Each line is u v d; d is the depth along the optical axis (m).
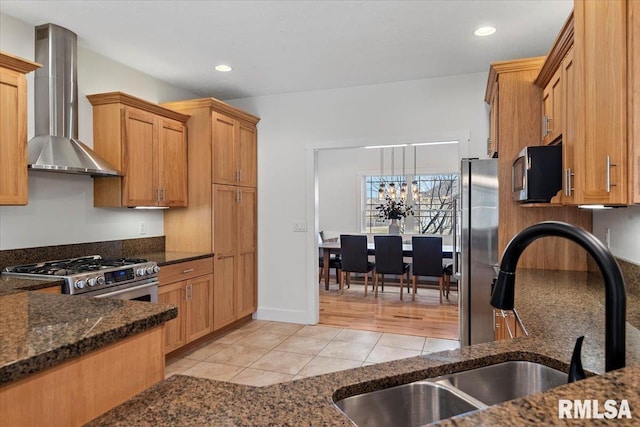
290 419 0.75
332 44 3.19
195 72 3.83
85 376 1.29
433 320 4.63
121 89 3.59
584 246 0.80
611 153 1.45
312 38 3.08
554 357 1.12
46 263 2.83
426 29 2.93
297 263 4.52
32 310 1.61
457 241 3.41
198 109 3.91
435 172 7.31
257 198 4.67
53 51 2.84
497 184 3.01
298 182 4.50
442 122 3.96
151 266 3.01
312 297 4.46
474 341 3.07
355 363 3.32
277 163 4.59
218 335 4.06
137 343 1.50
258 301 4.67
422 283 7.00
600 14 1.50
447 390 1.03
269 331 4.20
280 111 4.56
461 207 3.10
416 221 7.56
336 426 0.72
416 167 7.42
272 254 4.62
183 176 3.88
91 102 3.27
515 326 1.89
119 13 2.68
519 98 2.88
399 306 5.34
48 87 2.83
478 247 3.06
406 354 3.53
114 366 1.40
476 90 3.86
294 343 3.82
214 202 3.91
